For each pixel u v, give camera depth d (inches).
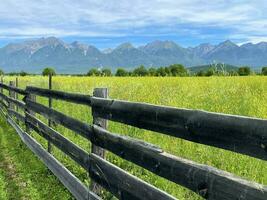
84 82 978.1
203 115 114.7
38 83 1027.9
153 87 607.5
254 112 334.3
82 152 232.1
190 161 121.3
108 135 189.2
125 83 815.1
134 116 162.9
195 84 692.7
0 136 490.9
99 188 209.9
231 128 102.0
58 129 391.2
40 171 324.5
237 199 95.3
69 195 261.1
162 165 135.5
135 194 154.9
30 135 425.4
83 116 429.4
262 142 91.5
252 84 631.2
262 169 232.4
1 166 354.6
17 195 275.6
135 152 158.2
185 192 224.4
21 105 494.3
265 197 86.6
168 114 134.7
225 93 472.7
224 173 103.7
